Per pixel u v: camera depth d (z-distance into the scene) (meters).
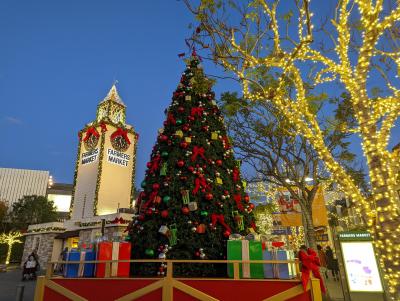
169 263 4.77
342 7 5.41
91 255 5.40
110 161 30.91
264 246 5.41
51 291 5.23
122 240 6.48
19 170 70.81
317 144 5.37
